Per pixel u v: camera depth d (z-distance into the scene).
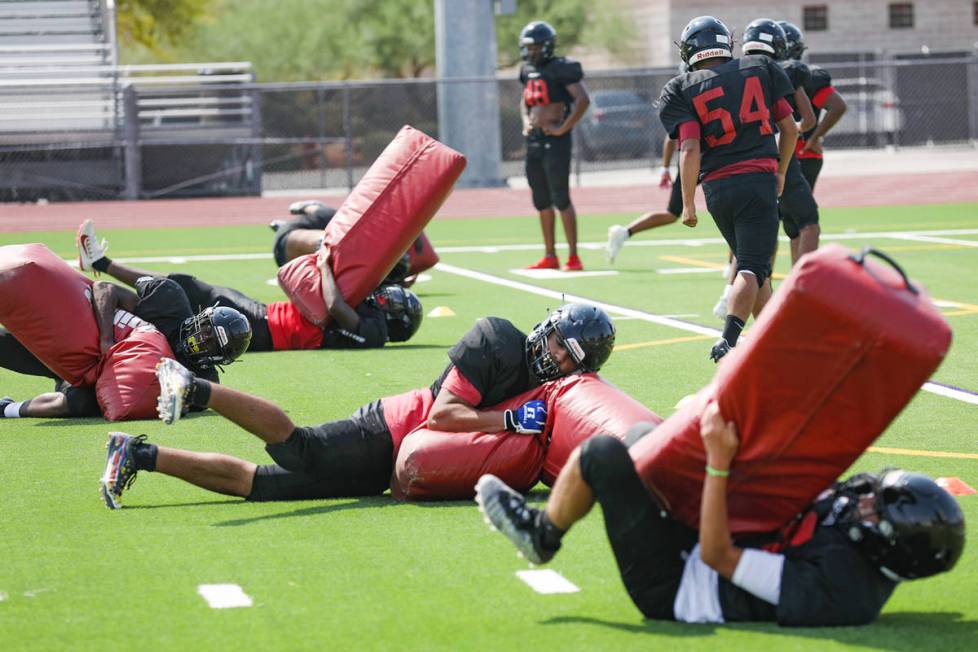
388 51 122.44
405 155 30.38
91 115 79.62
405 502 17.62
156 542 15.91
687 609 12.87
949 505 12.36
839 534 12.79
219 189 79.12
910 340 11.59
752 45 30.53
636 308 35.41
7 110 80.62
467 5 78.94
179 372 16.67
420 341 31.16
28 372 24.16
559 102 42.94
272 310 30.08
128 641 12.61
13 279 22.64
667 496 13.05
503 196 75.50
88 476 19.23
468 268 45.12
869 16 119.50
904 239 50.25
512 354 17.39
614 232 41.28
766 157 26.05
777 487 12.64
